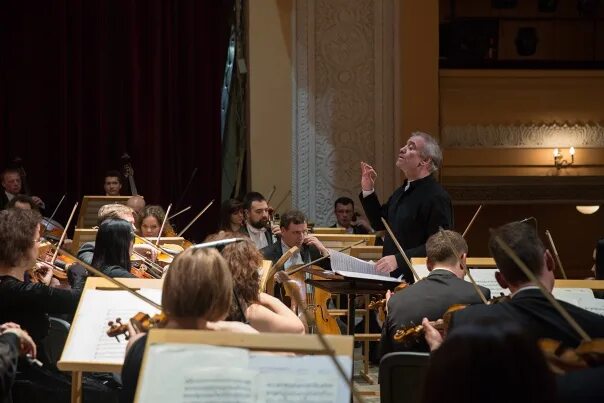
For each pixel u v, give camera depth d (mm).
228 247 4879
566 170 12461
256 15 11688
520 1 13969
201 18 12039
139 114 11945
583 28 13898
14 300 4750
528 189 12273
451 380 2078
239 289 4777
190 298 3342
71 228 11859
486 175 12352
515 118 12477
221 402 2891
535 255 3695
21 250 4879
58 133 11852
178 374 2924
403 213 6828
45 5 11820
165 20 11945
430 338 3949
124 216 7219
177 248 8070
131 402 3361
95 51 11914
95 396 4766
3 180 10508
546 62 12531
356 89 11875
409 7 11672
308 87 11773
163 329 3033
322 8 11820
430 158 6848
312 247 7801
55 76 11844
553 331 3443
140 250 7078
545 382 2084
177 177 12047
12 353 3650
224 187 12273
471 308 3602
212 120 12047
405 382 3881
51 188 11883
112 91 12000
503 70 12438
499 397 2061
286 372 2906
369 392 7113
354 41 11883
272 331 4766
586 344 3086
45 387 4699
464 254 5133
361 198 7352
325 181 11836
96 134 11945
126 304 4477
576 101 12586
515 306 3559
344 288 6242
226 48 12234
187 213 12023
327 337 2979
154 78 11922
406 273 6633
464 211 12906
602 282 4852
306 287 7445
